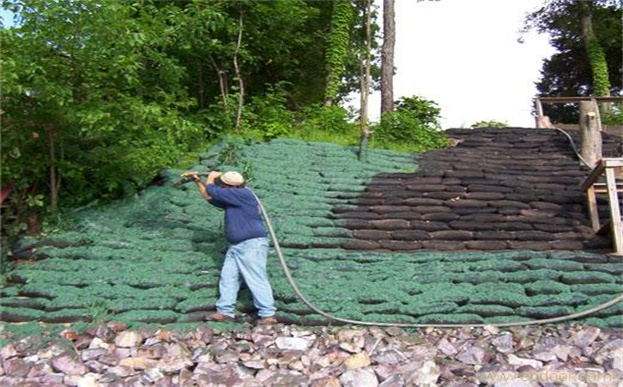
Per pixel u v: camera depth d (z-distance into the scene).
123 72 7.55
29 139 7.59
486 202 8.80
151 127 8.42
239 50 11.70
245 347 5.48
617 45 23.55
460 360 5.21
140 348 5.42
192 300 6.23
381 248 7.69
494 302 6.11
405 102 12.77
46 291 6.23
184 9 11.21
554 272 6.64
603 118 15.93
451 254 7.35
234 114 11.33
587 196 8.38
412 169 10.17
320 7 14.94
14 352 5.32
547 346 5.37
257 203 6.32
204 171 9.18
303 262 7.06
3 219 7.53
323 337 5.66
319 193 8.95
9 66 6.67
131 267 6.73
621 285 6.39
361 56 12.25
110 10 6.93
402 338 5.64
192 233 7.55
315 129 11.73
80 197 8.27
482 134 12.33
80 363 5.11
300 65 15.12
